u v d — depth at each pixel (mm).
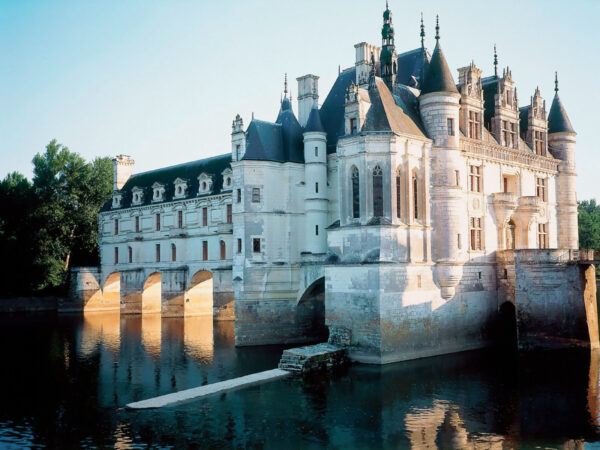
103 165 102688
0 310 86875
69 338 61219
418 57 58656
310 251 54000
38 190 94562
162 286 77125
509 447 27156
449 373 40750
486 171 53312
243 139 55438
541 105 61250
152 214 83062
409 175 45219
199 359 47750
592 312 48500
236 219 54375
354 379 39000
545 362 44219
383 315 42688
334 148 55156
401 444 27469
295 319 54688
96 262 96812
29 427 30109
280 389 36781
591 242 105188
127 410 32906
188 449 26812
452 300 48219
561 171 63031
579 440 27984
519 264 47594
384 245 43250
